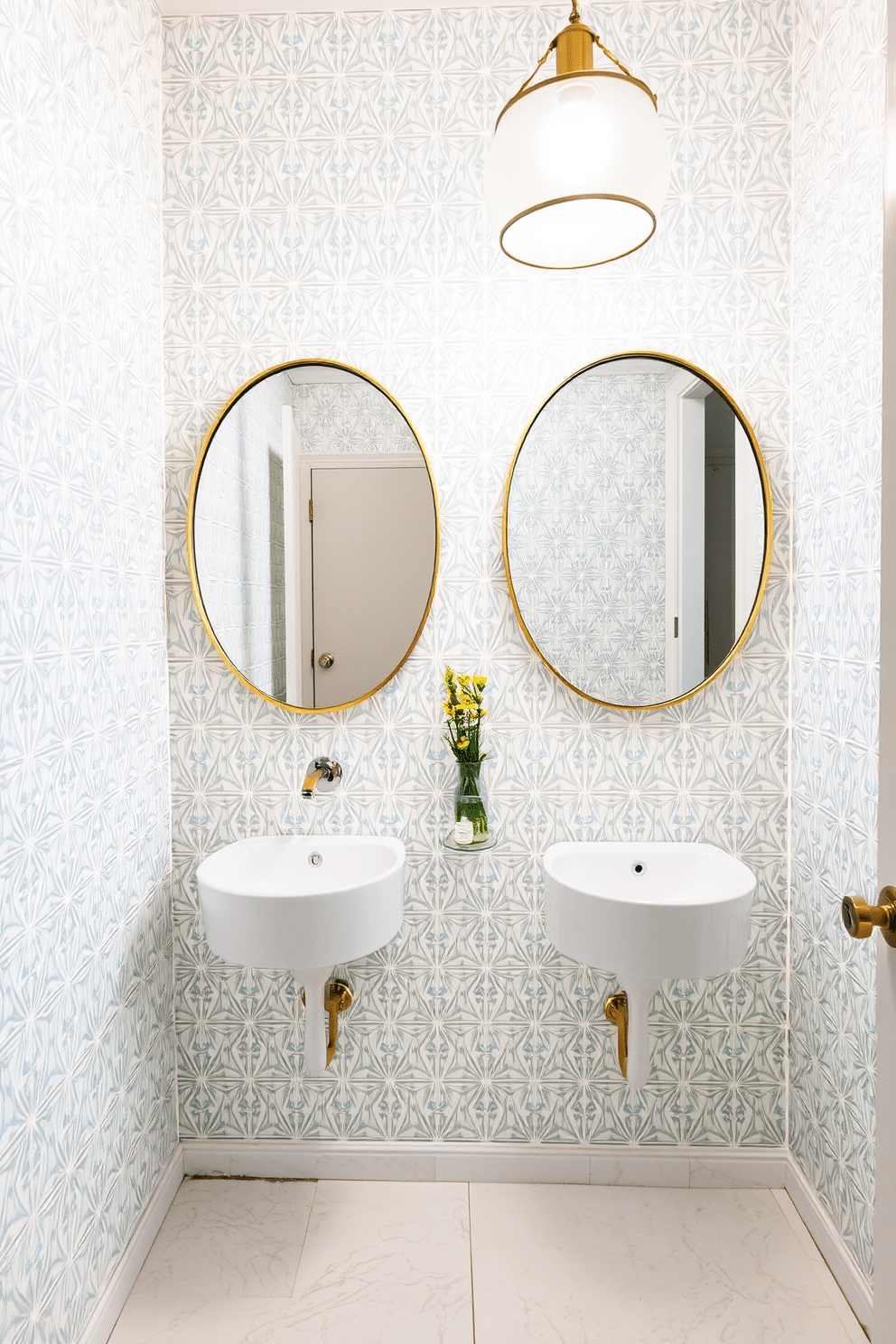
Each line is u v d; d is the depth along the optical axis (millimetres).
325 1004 1815
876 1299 793
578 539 1819
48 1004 1263
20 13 1195
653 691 1828
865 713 1483
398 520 1831
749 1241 1699
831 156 1602
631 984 1633
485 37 1803
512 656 1854
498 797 1870
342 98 1820
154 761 1770
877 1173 796
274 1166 1888
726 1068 1870
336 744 1877
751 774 1854
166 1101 1820
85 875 1409
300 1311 1521
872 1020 1467
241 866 1809
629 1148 1881
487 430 1838
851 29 1507
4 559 1146
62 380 1331
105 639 1505
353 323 1840
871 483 1452
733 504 1800
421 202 1826
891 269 760
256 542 1841
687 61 1792
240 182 1836
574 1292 1566
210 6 1802
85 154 1427
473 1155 1878
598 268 1820
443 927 1884
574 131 1169
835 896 1615
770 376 1819
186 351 1848
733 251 1810
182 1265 1630
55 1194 1280
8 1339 1134
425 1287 1576
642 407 1809
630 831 1866
